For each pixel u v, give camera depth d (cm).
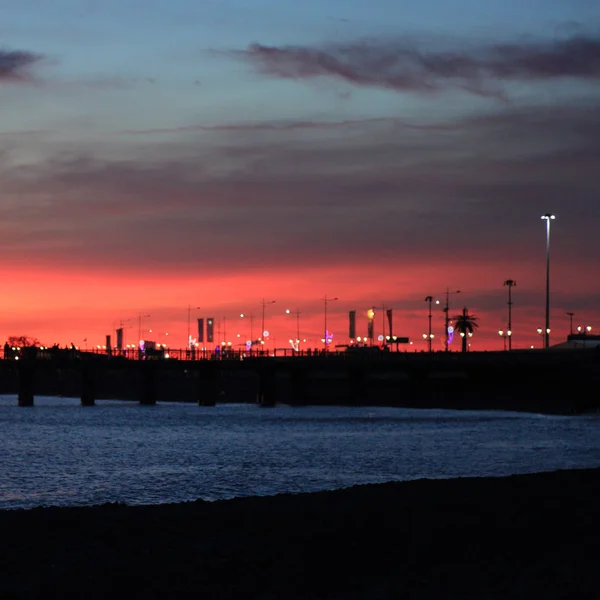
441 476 19075
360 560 7506
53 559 7681
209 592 6675
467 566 7219
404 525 8981
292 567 7319
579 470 13950
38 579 7038
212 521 9338
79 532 8800
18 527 9075
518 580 6738
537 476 13088
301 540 8319
